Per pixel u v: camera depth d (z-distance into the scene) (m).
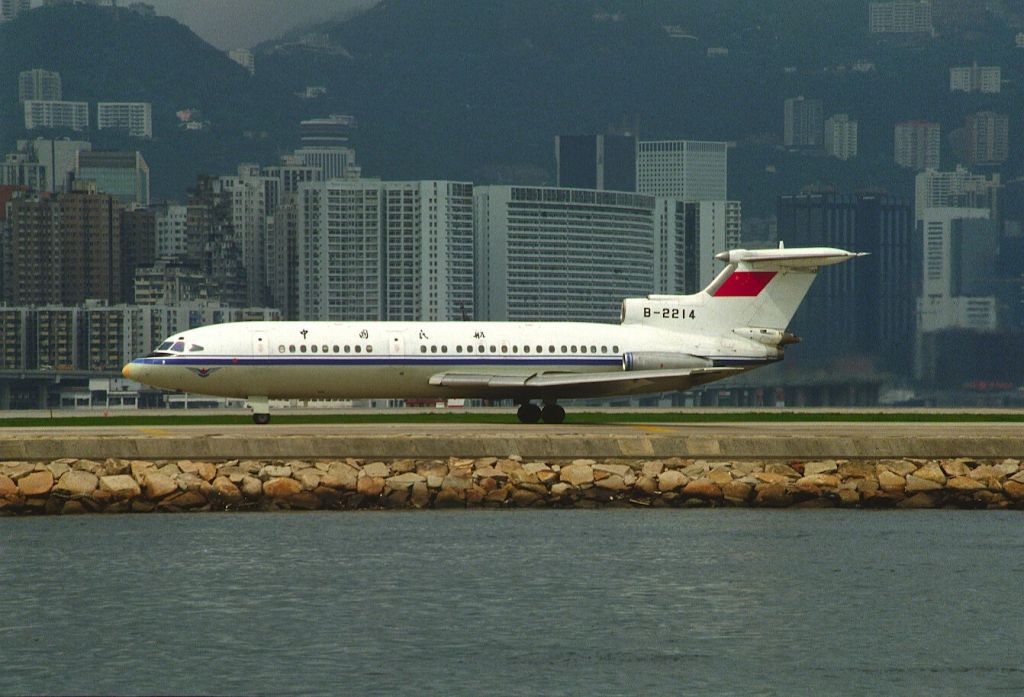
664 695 193.25
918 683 198.88
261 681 196.75
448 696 191.75
